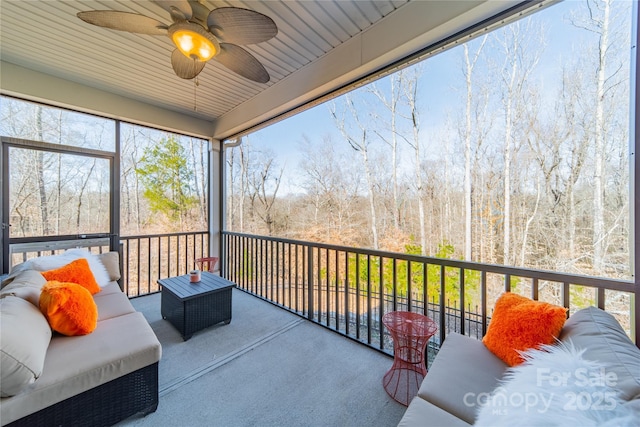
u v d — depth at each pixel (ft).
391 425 4.74
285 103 9.73
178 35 5.19
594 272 11.69
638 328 4.00
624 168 11.07
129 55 8.18
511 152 14.19
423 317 6.19
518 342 4.05
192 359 6.75
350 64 7.48
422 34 5.97
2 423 3.42
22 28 6.92
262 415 4.95
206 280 9.20
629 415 2.06
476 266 5.67
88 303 5.46
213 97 11.27
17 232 9.05
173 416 4.90
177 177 19.47
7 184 8.88
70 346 4.67
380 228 19.38
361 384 5.81
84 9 6.35
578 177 12.15
